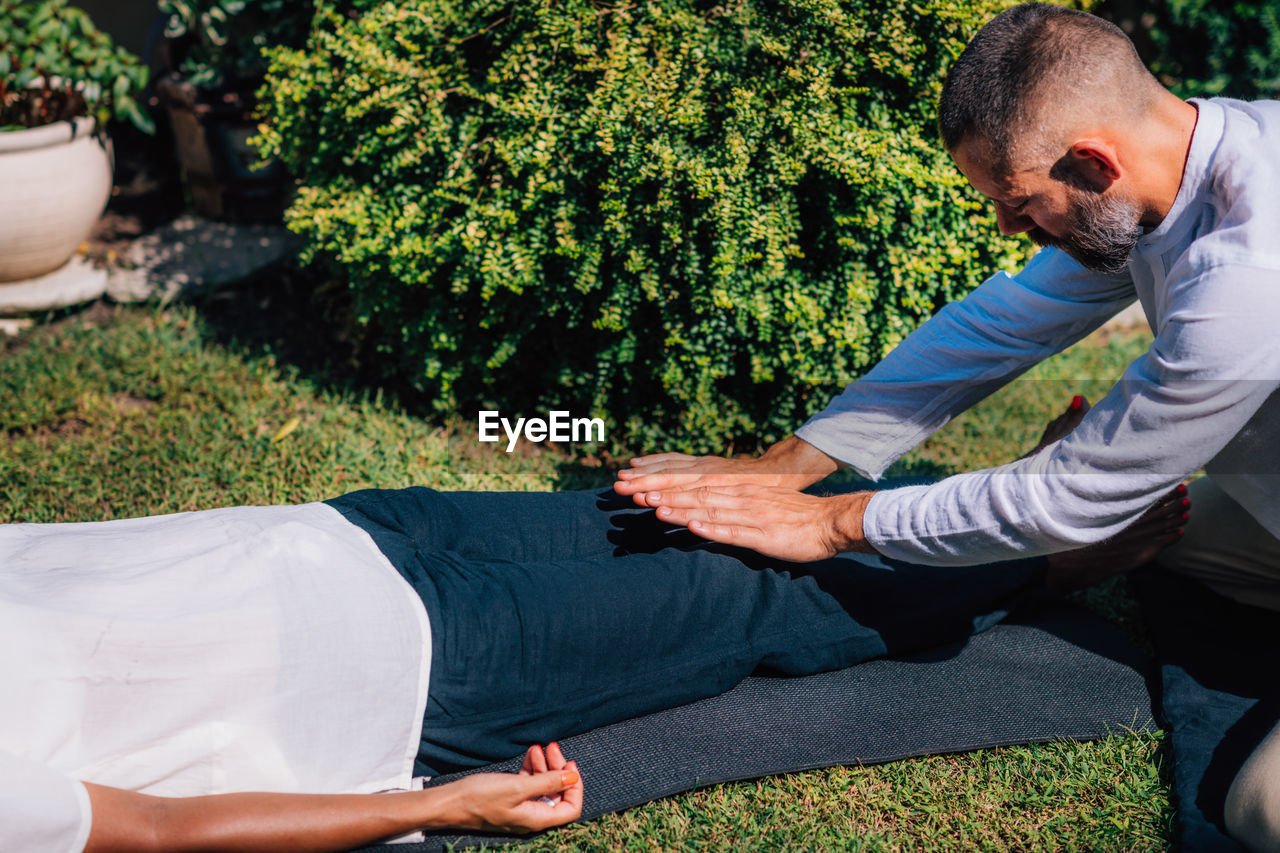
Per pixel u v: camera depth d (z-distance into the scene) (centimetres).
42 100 448
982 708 242
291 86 340
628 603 217
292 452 344
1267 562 263
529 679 211
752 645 232
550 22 305
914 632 249
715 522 224
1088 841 212
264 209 505
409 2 327
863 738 232
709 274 309
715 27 305
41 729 173
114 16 618
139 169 574
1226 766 221
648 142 298
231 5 441
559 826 212
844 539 224
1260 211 184
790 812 218
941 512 213
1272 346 185
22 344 412
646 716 233
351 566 206
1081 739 237
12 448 340
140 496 320
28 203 409
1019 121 186
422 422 373
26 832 161
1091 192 194
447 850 202
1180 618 273
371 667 195
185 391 382
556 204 314
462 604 208
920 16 301
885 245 317
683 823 214
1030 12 191
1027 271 251
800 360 326
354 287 357
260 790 188
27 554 196
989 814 220
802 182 313
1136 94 187
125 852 169
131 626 182
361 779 198
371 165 337
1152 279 217
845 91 300
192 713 183
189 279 458
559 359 352
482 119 322
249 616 189
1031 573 263
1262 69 514
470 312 348
